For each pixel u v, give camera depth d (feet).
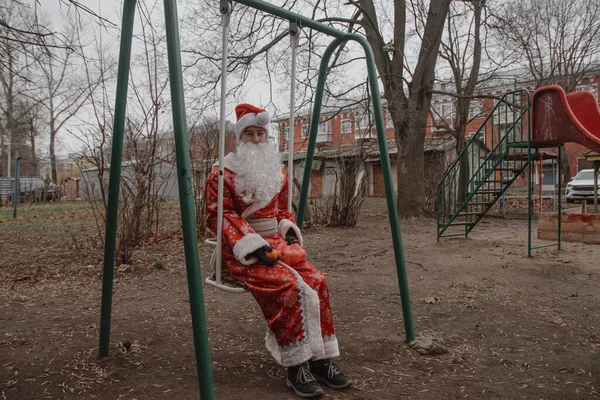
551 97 19.83
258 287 7.64
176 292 15.49
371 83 9.82
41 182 83.82
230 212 8.07
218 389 7.84
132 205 21.08
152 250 24.21
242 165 8.13
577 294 14.52
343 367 8.87
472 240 27.20
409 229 35.60
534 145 21.56
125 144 21.83
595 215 25.16
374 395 7.67
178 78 6.49
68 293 15.60
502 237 29.76
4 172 125.39
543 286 15.64
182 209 6.37
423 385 8.07
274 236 8.48
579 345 10.05
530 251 21.67
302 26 9.48
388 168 9.78
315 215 38.42
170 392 7.77
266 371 8.71
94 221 41.29
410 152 44.09
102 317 9.21
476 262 20.29
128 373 8.58
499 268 18.75
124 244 20.20
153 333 10.91
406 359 9.25
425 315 12.41
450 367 8.87
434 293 14.93
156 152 24.13
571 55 67.05
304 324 7.41
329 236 31.50
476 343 10.21
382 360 9.21
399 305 13.43
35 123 107.86
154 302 14.08
